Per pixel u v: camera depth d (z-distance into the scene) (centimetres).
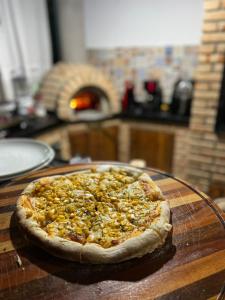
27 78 297
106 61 355
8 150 138
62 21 321
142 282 71
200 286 69
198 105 246
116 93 321
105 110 323
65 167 131
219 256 78
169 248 82
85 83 291
